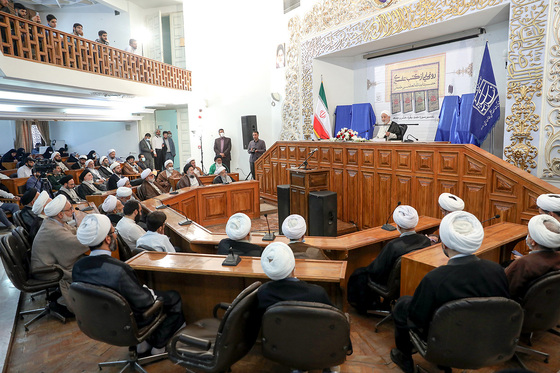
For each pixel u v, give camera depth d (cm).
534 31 523
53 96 944
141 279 316
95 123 1728
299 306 195
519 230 397
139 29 1532
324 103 953
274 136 1273
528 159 546
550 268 251
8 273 348
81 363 297
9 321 359
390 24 780
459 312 202
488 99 591
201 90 1370
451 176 535
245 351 229
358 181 693
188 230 444
